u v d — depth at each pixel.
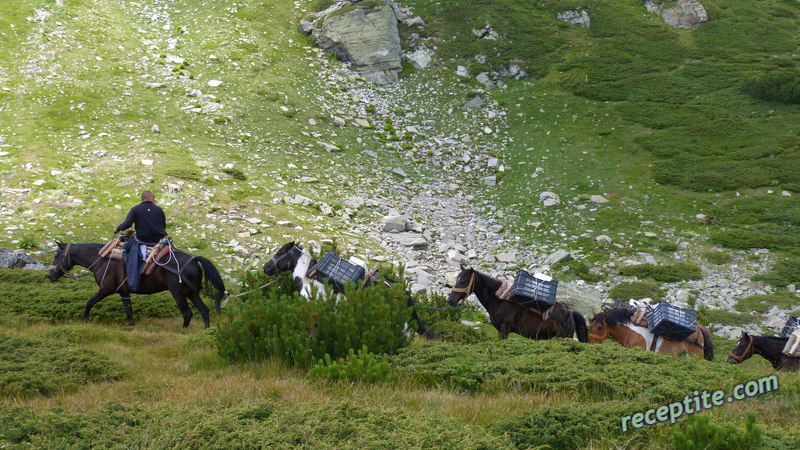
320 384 8.46
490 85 41.16
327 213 26.41
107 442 5.99
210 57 38.53
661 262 23.70
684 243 25.00
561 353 9.47
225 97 34.75
